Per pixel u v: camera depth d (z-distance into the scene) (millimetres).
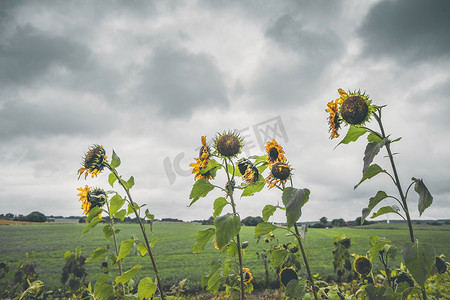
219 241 2535
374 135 2629
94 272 13914
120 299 3982
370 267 3402
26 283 6160
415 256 2068
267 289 7684
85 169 3199
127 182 3248
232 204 2904
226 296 6828
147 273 12953
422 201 2258
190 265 14695
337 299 3320
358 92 2488
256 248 17859
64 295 6301
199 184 2924
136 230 37219
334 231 31562
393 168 2398
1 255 20500
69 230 38125
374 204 2490
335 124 2637
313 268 11250
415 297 3379
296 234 2992
